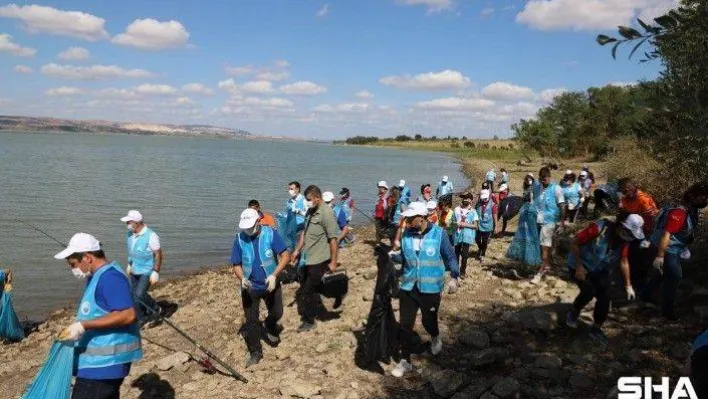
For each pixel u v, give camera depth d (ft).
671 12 9.25
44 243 59.06
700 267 27.76
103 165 195.52
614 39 9.59
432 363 20.36
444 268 19.65
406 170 227.81
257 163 257.34
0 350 29.78
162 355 24.62
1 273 30.27
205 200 101.40
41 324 34.22
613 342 20.71
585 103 209.36
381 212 46.60
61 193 104.47
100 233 65.16
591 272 20.35
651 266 24.44
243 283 21.71
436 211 36.42
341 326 25.11
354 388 18.84
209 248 59.26
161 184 131.23
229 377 21.04
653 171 47.75
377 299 19.72
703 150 24.17
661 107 9.70
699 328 21.15
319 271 25.12
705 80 10.44
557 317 22.26
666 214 21.63
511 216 49.01
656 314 22.89
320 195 25.21
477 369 19.58
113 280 13.91
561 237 38.78
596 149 203.92
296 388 18.69
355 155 444.96
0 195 98.78
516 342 21.61
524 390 17.48
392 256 19.81
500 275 32.83
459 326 23.81
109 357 13.84
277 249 22.17
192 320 30.22
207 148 508.53
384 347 19.53
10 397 22.43
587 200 55.98
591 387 17.60
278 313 23.50
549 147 214.07
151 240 29.60
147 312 29.89
